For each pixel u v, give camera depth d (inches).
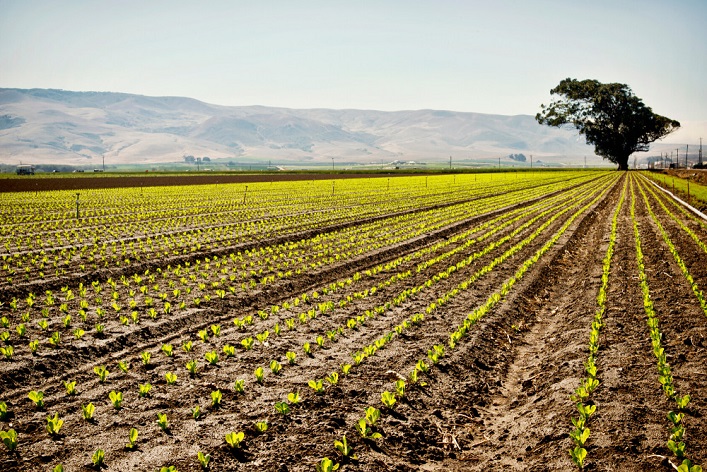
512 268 698.8
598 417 271.7
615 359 351.6
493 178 3668.8
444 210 1460.4
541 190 2342.5
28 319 451.5
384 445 261.0
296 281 626.2
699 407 277.1
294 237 975.6
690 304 474.9
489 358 397.7
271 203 1670.8
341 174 4581.7
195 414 281.7
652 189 2285.9
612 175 4101.9
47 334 416.8
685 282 563.8
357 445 257.4
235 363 364.8
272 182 3142.2
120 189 2465.6
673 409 277.0
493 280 631.2
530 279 629.9
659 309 465.1
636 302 493.4
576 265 743.7
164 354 385.7
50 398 311.3
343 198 1867.6
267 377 339.9
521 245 852.0
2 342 393.7
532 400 322.3
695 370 326.6
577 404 279.6
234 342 410.0
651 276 604.4
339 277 673.0
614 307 482.3
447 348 397.4
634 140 4845.0
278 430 269.0
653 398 290.5
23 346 386.6
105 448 251.9
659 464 228.1
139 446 253.6
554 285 638.5
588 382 302.0
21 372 343.6
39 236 914.7
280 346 398.9
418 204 1614.2
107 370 357.7
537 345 436.1
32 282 574.6
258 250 844.0
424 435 277.0
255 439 259.8
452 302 531.5
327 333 418.6
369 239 946.7
